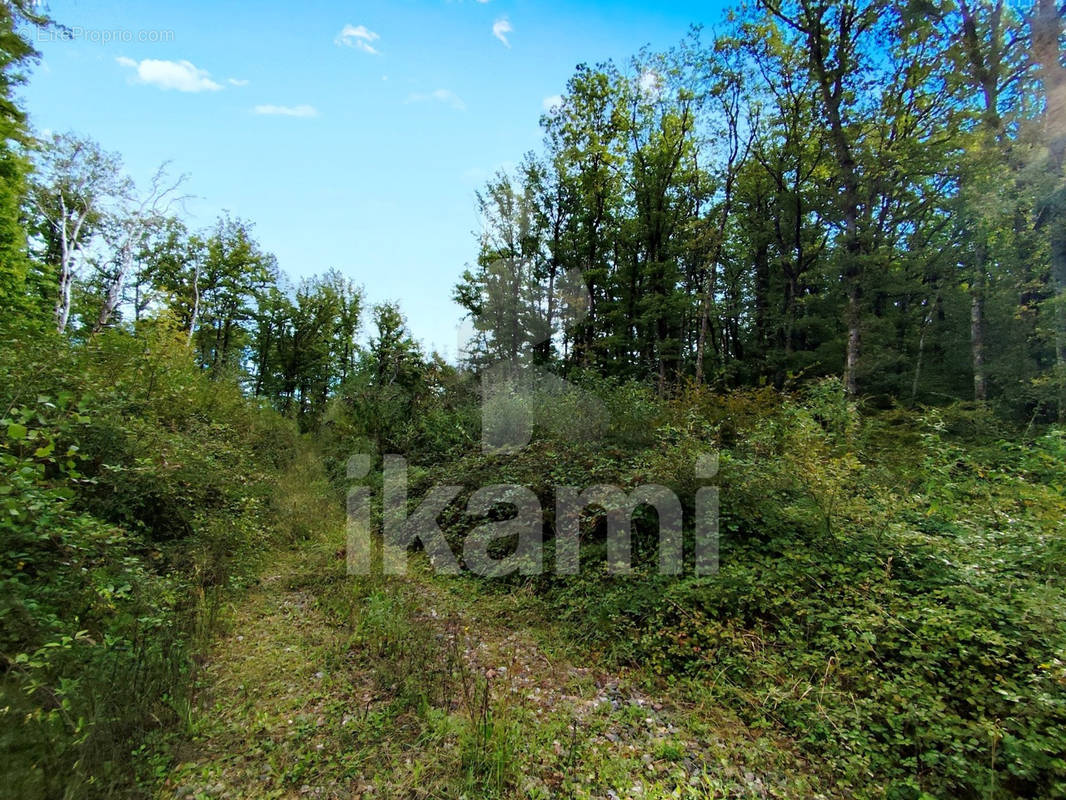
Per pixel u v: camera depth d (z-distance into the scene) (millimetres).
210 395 8391
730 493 4516
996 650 2711
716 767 2578
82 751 2127
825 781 2469
